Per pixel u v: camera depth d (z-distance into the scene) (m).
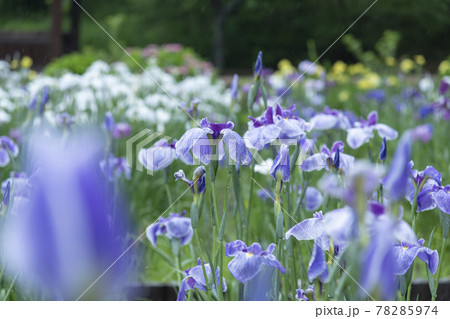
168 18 17.05
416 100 5.21
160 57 8.49
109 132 2.01
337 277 1.16
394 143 3.14
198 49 17.23
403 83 6.92
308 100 5.48
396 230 0.46
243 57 17.03
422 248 1.14
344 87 7.91
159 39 17.05
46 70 7.61
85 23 16.00
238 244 1.18
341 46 15.22
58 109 3.51
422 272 2.06
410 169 1.21
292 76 6.56
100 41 15.24
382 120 4.53
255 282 1.12
